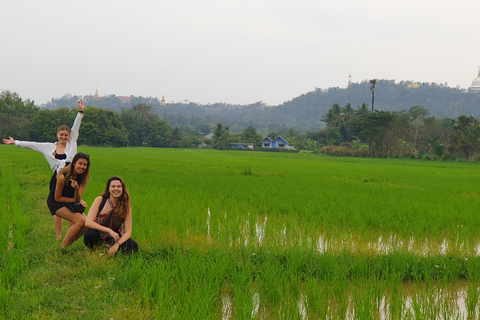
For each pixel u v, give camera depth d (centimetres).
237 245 718
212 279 538
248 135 12125
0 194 1180
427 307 491
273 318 477
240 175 2262
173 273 550
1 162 2647
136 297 490
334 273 585
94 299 477
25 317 425
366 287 555
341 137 10569
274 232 849
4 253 601
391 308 494
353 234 871
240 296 491
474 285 554
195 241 709
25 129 8981
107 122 9412
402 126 7319
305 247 709
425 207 1170
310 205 1153
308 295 510
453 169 3741
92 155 4438
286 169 2906
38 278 523
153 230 783
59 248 645
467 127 6425
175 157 4428
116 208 662
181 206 1067
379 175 2556
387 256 670
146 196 1216
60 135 695
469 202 1323
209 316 434
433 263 648
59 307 457
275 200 1237
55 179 686
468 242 814
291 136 12288
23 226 786
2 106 9925
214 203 1155
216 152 7300
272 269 584
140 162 3147
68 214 669
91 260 592
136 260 604
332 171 2847
